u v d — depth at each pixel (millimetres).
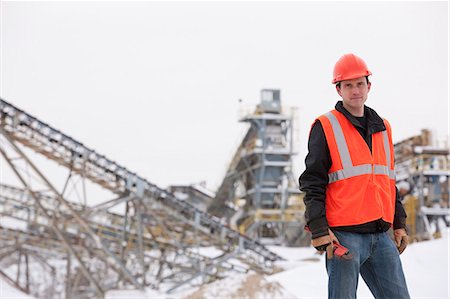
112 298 20078
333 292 3520
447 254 10672
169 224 23125
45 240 21641
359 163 3555
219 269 24031
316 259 26688
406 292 3580
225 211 41562
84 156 19375
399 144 30719
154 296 20594
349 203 3521
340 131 3592
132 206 21484
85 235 21750
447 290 8656
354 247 3496
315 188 3500
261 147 37469
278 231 37719
